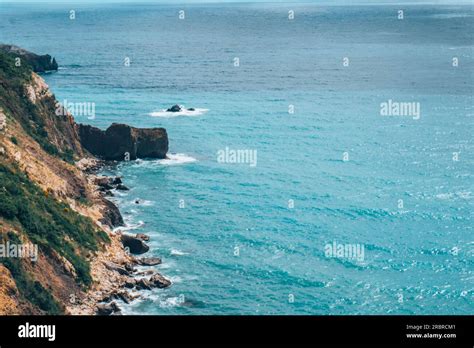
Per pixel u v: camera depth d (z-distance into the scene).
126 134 114.88
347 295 71.69
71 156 102.12
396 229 88.19
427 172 110.94
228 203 97.44
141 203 96.88
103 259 73.12
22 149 81.88
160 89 190.50
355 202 97.38
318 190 102.62
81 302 64.69
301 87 191.00
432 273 76.62
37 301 59.88
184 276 74.69
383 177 108.38
